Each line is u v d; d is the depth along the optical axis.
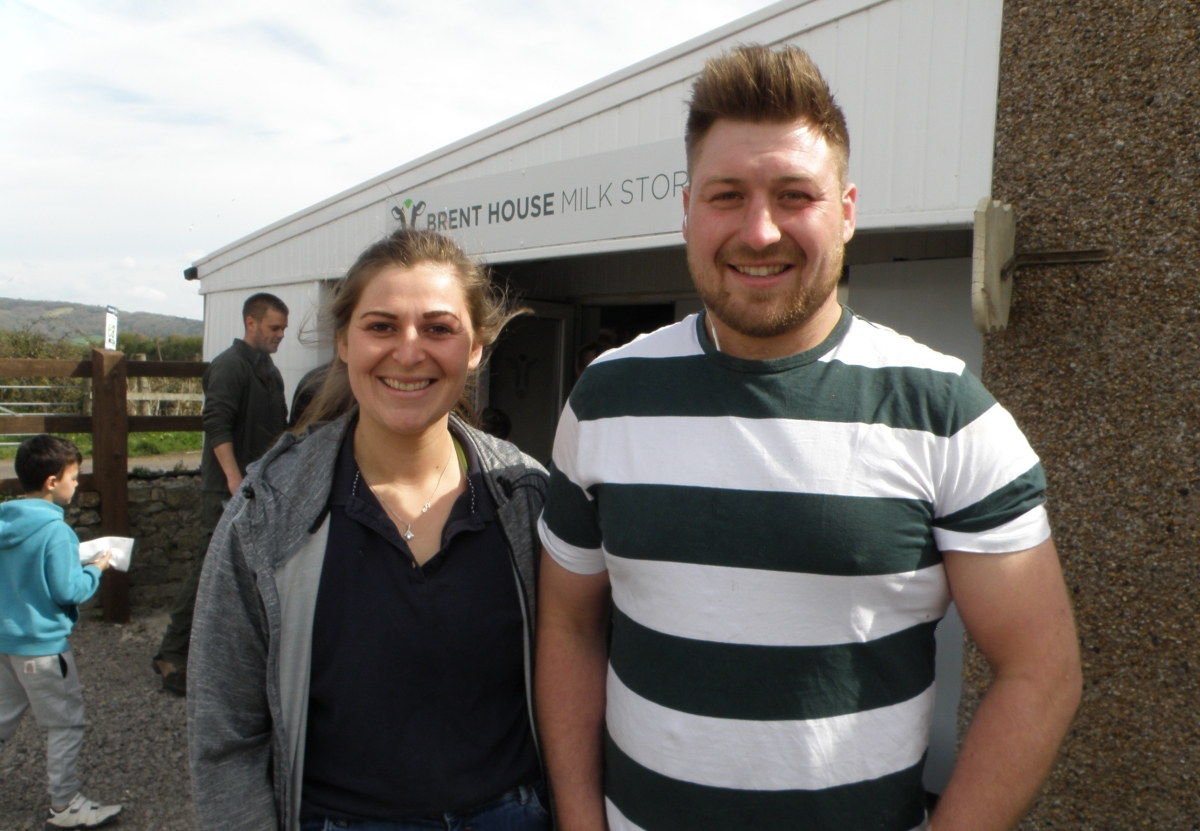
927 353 1.18
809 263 1.15
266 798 1.34
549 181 3.86
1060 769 2.13
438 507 1.46
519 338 5.71
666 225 3.32
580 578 1.39
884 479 1.10
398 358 1.36
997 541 1.09
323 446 1.44
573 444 1.33
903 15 2.54
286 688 1.32
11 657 2.91
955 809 1.09
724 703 1.13
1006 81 2.24
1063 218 2.14
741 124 1.16
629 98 3.46
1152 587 2.00
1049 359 2.15
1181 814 1.96
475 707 1.40
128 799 3.26
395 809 1.33
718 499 1.14
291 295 6.17
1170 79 1.96
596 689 1.42
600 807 1.36
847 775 1.11
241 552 1.32
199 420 5.67
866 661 1.12
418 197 4.78
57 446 3.31
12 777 3.42
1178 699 1.96
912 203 2.53
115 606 5.34
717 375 1.20
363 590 1.35
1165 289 1.98
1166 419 1.98
